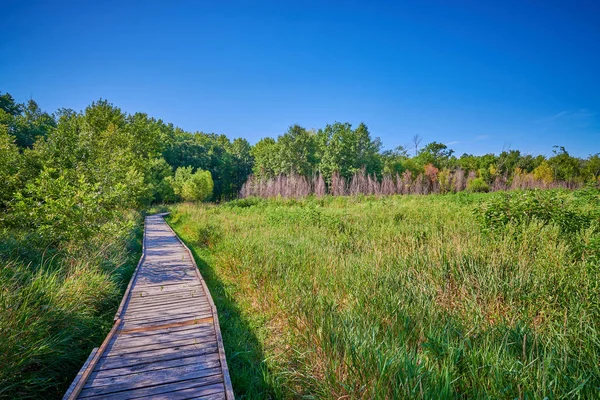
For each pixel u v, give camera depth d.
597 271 4.24
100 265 6.44
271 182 41.81
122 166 16.81
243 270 6.97
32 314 3.58
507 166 47.91
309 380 3.39
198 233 12.59
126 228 8.27
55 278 4.80
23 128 31.34
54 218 6.76
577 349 3.07
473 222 8.70
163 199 43.88
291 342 4.09
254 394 3.31
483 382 2.69
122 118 31.19
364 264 5.99
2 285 3.79
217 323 4.46
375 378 2.72
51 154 13.42
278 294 5.44
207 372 3.34
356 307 4.45
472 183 39.38
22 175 10.38
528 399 2.39
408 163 49.75
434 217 10.53
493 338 3.37
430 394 2.54
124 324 4.55
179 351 3.77
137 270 7.57
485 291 4.49
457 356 2.96
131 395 2.94
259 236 9.87
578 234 6.07
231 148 77.56
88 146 17.19
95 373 3.27
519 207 7.59
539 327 3.63
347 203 22.56
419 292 4.54
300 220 12.52
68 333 3.85
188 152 59.81
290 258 7.05
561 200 7.81
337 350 3.40
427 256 5.87
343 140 46.28
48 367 3.31
